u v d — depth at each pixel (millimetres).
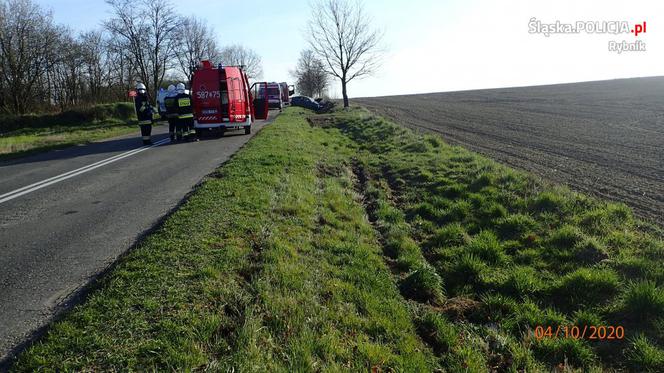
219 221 6168
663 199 7977
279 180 8930
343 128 22719
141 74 41562
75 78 44625
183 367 3148
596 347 4023
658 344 3906
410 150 14234
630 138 16859
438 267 5871
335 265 5402
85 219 6652
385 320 4234
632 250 5582
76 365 3109
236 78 18188
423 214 7984
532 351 3990
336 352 3604
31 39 37312
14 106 37625
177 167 10992
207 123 17656
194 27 51781
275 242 5562
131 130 25297
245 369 3174
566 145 15484
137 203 7539
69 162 12359
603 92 48750
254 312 3955
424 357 3812
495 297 4875
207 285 4266
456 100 52625
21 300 4113
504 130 21125
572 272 5242
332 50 35406
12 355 3287
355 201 8750
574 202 7309
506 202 7879
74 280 4535
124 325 3576
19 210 7211
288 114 30453
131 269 4617
